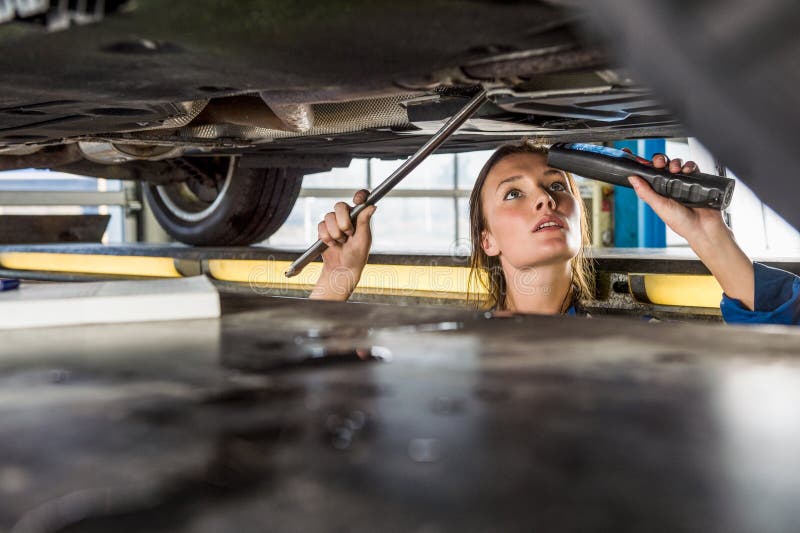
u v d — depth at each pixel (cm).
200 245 305
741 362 46
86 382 43
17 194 582
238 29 56
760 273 118
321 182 812
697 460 28
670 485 26
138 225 627
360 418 34
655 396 38
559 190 149
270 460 29
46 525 23
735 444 30
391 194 766
